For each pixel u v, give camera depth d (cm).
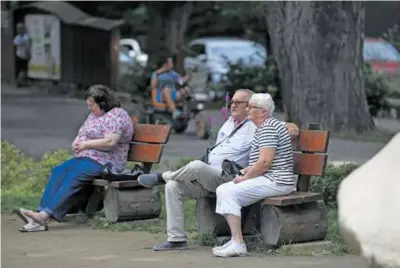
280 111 4031
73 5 5553
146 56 5847
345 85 3209
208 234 1445
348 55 3212
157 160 1638
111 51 5181
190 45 6069
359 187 695
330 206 1698
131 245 1444
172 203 1390
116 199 1608
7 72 5356
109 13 5722
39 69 5212
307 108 3222
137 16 6444
